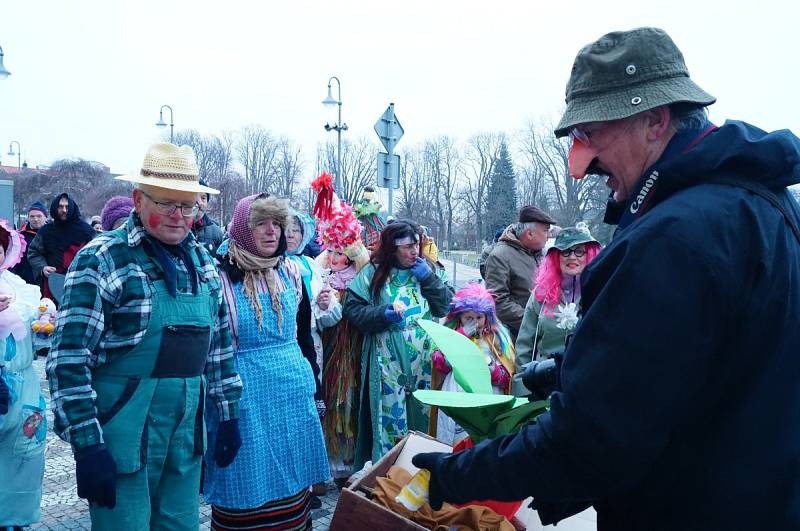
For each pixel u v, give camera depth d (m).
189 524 2.25
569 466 1.09
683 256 1.04
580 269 3.30
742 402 1.07
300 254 3.69
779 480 1.04
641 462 1.04
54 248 7.04
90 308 2.00
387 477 1.96
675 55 1.23
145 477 2.10
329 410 3.88
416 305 3.78
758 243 1.08
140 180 2.07
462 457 1.32
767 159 1.14
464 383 1.72
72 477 3.96
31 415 2.65
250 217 2.66
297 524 2.75
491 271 4.48
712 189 1.13
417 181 48.81
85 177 38.25
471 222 46.97
